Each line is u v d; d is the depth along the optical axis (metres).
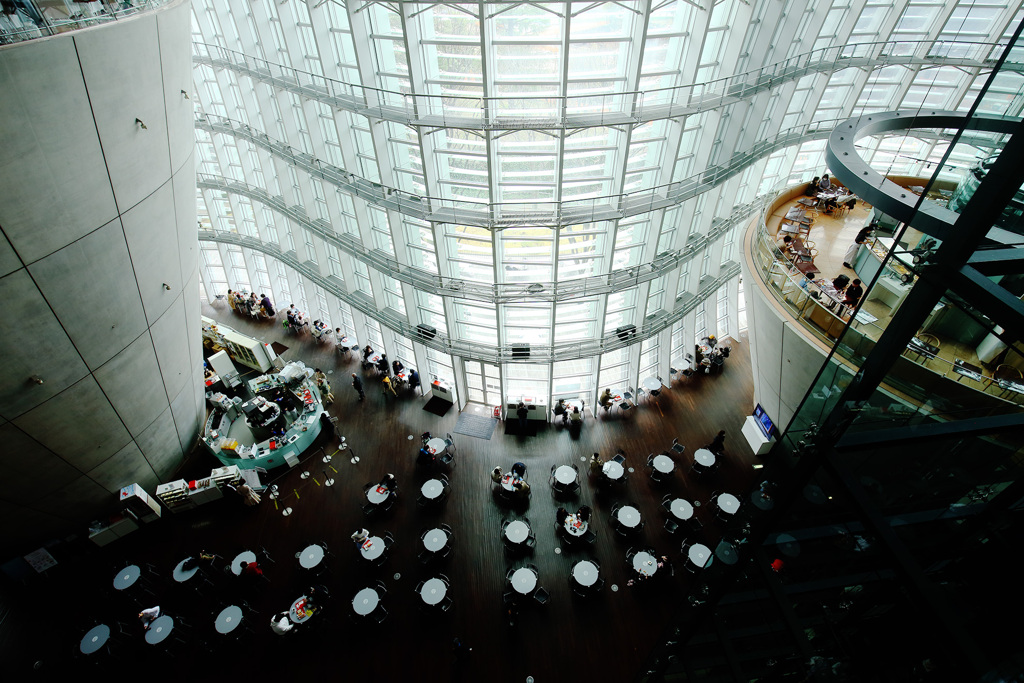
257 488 15.48
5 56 7.33
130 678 11.37
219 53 16.84
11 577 13.15
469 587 12.85
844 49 15.37
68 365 11.04
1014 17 14.44
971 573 2.76
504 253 14.51
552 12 9.10
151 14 9.45
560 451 16.80
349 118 13.78
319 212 18.48
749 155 14.65
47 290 9.70
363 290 19.67
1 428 10.62
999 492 3.04
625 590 12.70
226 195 22.70
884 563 2.78
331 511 14.98
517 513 14.74
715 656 4.15
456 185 13.20
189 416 16.70
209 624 12.27
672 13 10.60
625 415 18.14
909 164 18.08
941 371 3.93
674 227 16.06
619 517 13.67
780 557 3.41
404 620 12.19
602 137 12.10
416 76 10.62
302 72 12.62
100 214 9.92
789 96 14.53
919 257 2.79
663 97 11.78
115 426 13.34
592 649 11.57
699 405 18.48
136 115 9.79
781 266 12.77
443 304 15.60
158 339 13.39
